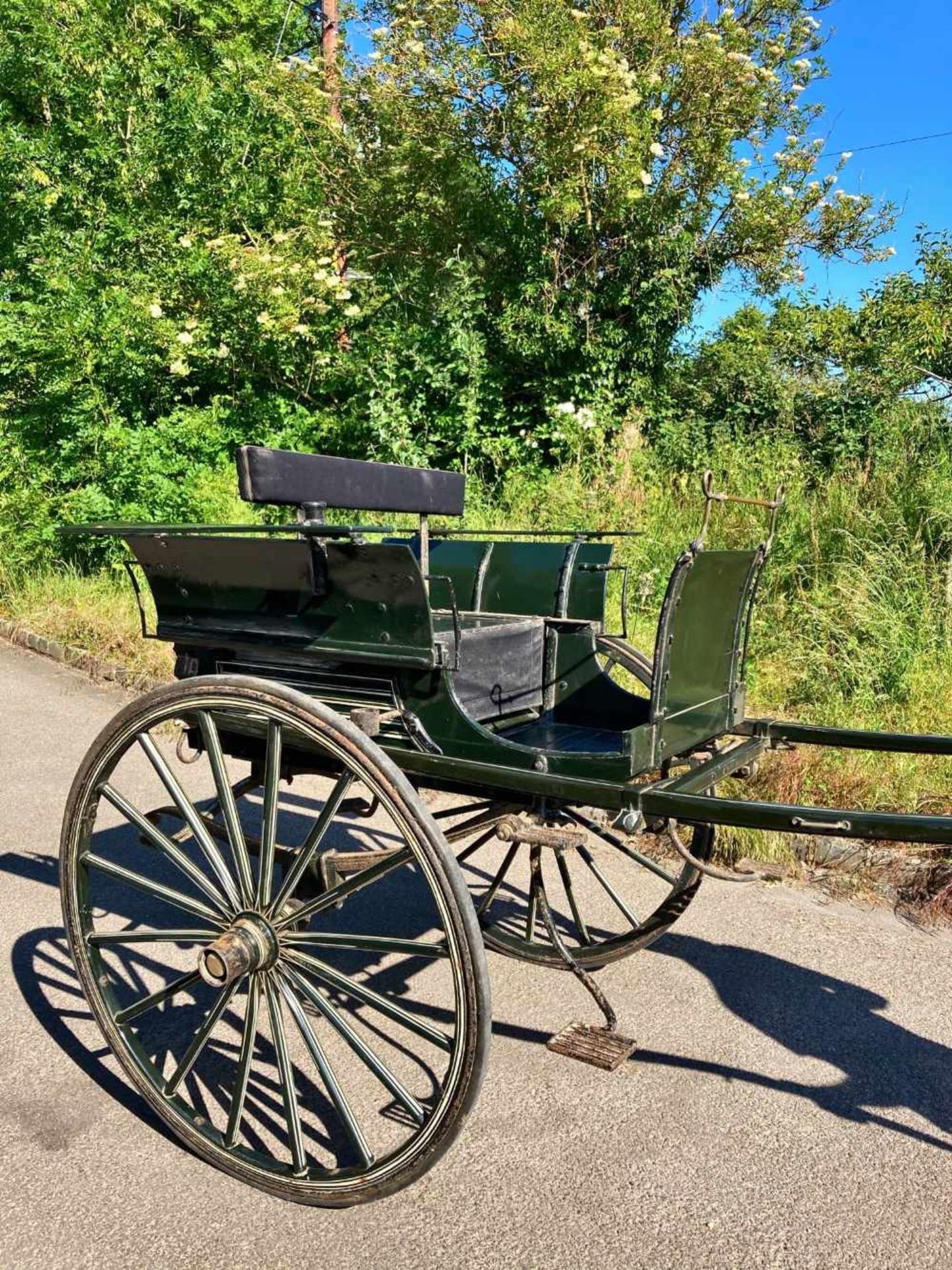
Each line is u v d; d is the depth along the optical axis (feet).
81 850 8.57
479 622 11.37
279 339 31.68
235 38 41.04
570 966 9.71
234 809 8.00
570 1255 7.30
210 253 33.55
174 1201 7.84
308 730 7.48
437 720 8.52
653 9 29.04
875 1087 9.39
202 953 7.50
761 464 26.25
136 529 9.19
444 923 7.03
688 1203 7.85
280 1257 7.25
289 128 37.45
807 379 30.48
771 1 30.99
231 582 8.96
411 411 31.22
